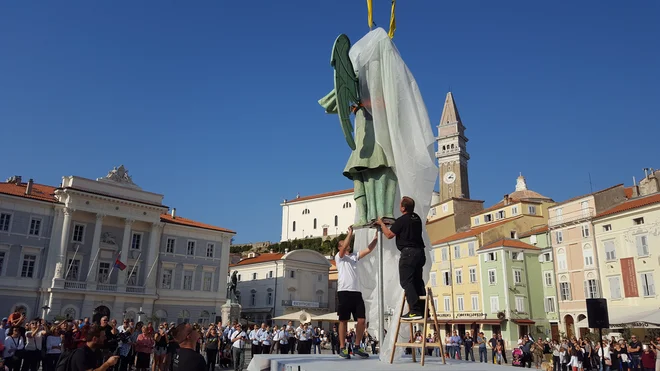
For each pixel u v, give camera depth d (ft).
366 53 27.30
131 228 172.14
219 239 195.21
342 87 26.50
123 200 166.50
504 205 188.24
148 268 171.73
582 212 146.72
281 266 220.43
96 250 160.15
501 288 157.07
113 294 158.61
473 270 169.99
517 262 159.63
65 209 155.63
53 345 46.68
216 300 187.73
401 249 20.65
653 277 122.21
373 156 25.90
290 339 95.30
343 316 24.94
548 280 158.10
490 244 164.04
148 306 168.04
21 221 148.36
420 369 17.29
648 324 112.57
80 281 154.51
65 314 148.56
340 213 365.20
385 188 25.57
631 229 129.59
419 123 25.67
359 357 25.30
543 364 76.38
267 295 222.07
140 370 53.67
